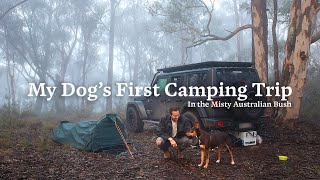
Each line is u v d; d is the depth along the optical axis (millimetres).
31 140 7891
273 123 9000
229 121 6590
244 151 6488
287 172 5078
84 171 5168
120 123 7008
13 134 8758
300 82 8844
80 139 6863
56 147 7141
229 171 5156
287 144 7152
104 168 5355
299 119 9938
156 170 5234
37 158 5992
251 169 5258
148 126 10641
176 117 5770
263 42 11062
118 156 6203
